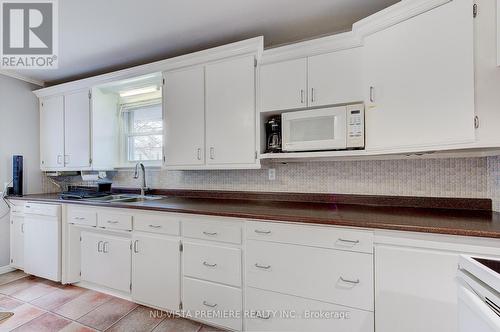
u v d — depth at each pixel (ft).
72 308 6.70
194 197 8.42
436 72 4.50
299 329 4.93
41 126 10.14
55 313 6.47
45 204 8.08
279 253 5.08
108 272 7.18
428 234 4.09
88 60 8.47
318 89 5.98
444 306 3.99
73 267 7.82
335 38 5.75
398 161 6.14
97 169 9.08
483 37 4.10
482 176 5.42
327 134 5.87
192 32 6.91
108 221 7.08
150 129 9.47
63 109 9.59
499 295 2.30
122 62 8.67
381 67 5.14
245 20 6.39
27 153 9.86
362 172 6.48
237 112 6.75
